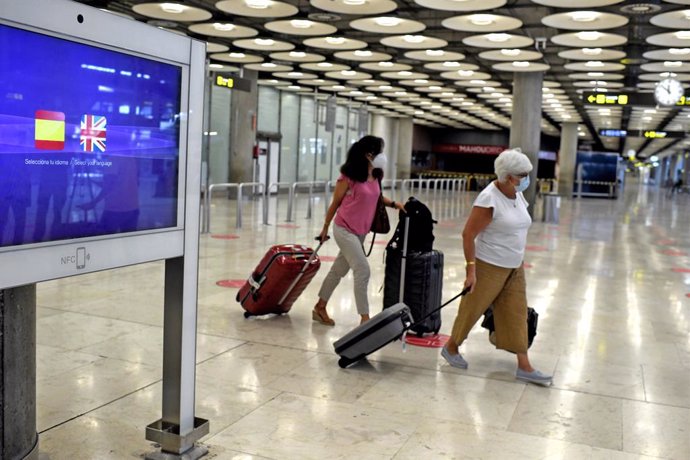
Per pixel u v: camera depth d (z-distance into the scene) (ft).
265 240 41.65
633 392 16.22
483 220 16.12
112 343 18.31
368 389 15.64
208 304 23.45
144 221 10.39
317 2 37.35
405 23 42.52
